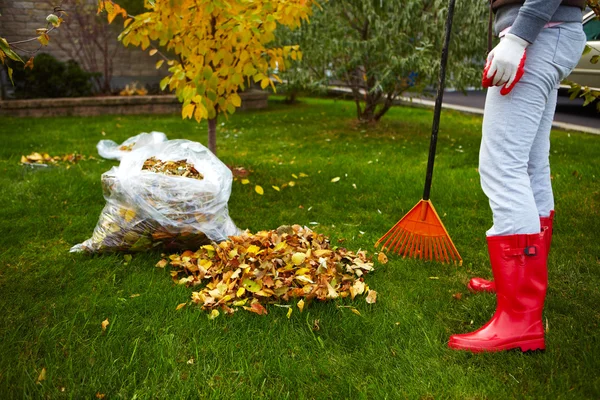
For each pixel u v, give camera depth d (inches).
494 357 70.3
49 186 149.7
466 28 231.5
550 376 65.8
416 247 104.3
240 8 135.2
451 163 190.9
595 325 77.8
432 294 90.1
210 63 150.9
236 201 142.0
